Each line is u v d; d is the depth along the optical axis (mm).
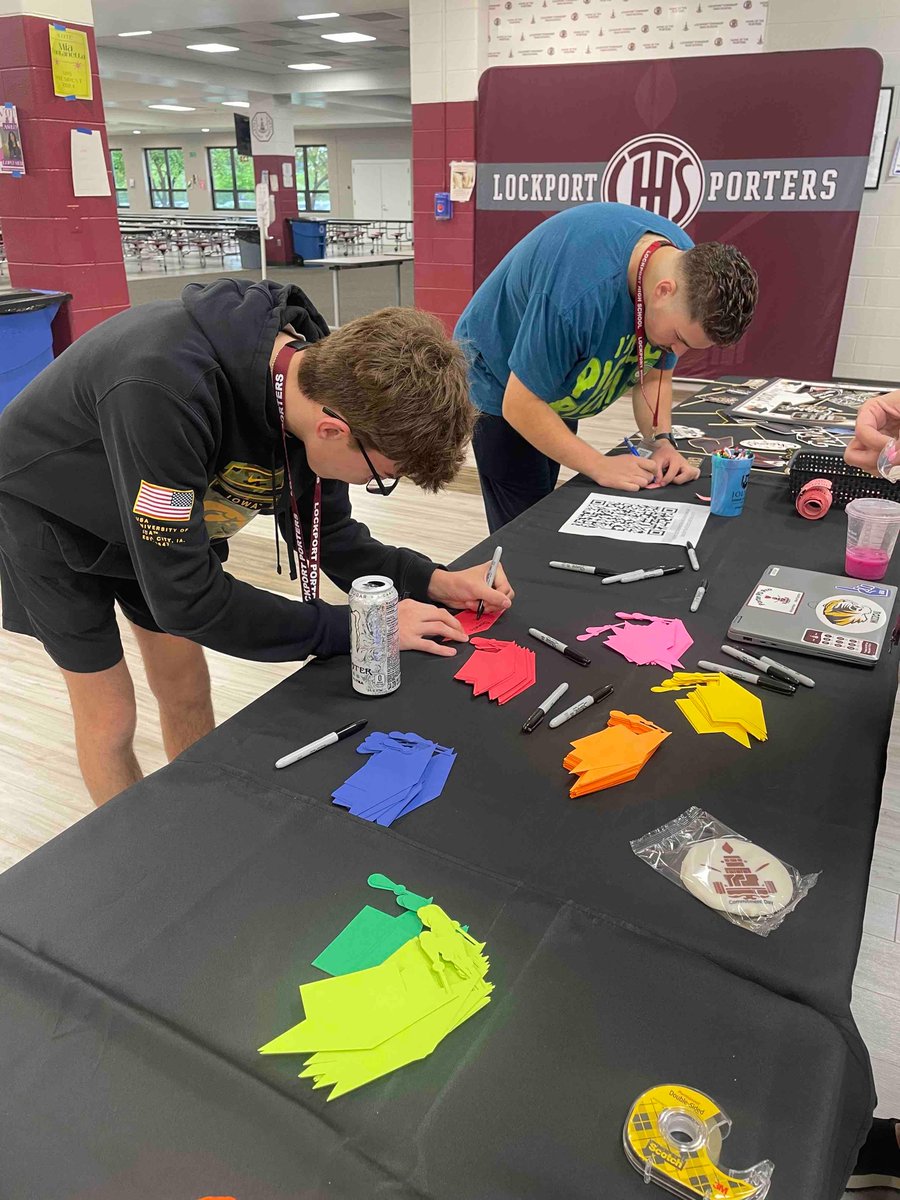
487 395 2053
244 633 1066
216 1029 632
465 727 1015
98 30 8422
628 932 717
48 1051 617
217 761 954
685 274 1544
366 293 11664
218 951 700
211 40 9531
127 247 15492
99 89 4043
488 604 1289
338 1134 559
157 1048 618
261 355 981
